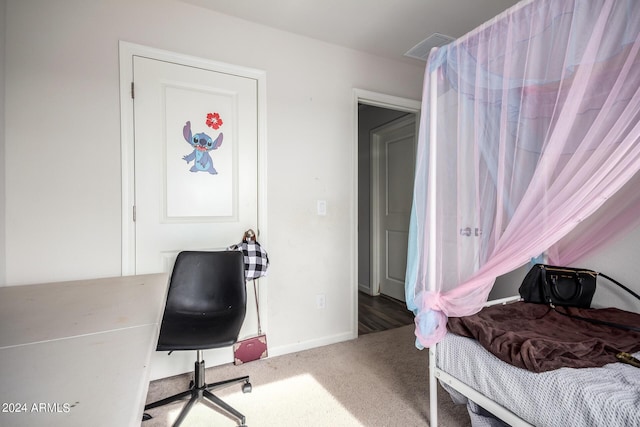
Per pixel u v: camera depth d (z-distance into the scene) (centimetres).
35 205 164
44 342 77
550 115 119
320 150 245
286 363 215
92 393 55
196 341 137
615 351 118
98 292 129
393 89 279
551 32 110
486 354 126
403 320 305
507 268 125
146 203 190
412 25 223
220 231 210
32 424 46
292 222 234
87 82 175
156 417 159
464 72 137
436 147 149
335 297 252
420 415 162
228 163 212
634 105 91
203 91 204
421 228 152
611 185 98
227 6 201
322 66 245
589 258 190
